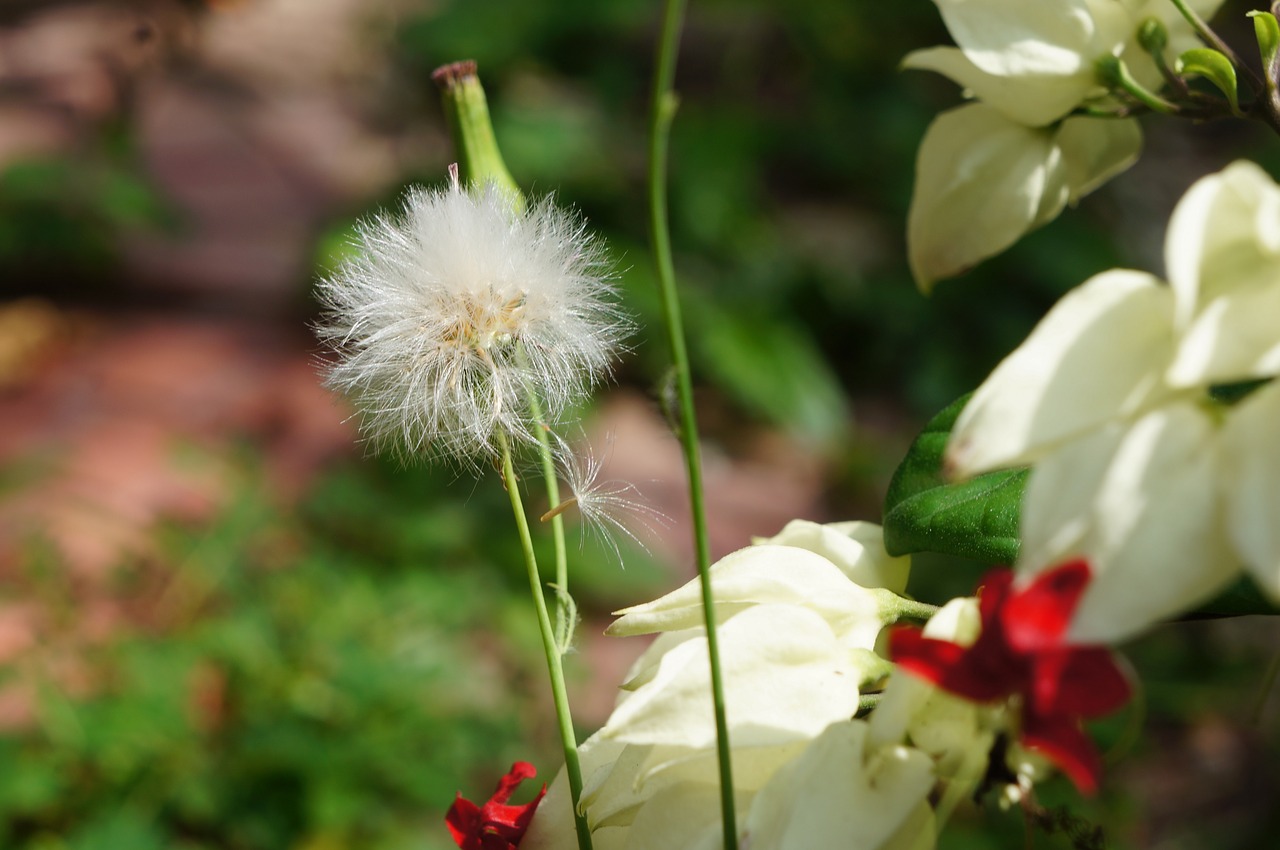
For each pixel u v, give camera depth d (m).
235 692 0.60
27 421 0.89
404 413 0.24
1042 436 0.20
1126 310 0.20
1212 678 0.68
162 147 1.33
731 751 0.22
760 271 1.01
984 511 0.24
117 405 0.91
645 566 0.74
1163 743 0.67
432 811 0.57
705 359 0.94
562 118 1.05
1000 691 0.20
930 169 0.24
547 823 0.23
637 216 1.01
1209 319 0.20
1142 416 0.20
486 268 0.24
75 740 0.55
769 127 1.12
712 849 0.22
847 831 0.21
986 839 0.55
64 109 1.29
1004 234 0.24
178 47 1.22
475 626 0.68
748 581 0.23
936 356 0.99
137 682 0.58
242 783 0.56
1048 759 0.21
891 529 0.24
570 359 0.24
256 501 0.69
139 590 0.67
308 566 0.66
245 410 0.91
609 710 0.65
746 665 0.22
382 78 1.37
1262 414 0.20
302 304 1.05
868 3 1.19
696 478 0.21
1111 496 0.20
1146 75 0.24
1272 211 0.19
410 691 0.59
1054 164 0.24
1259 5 0.80
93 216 1.11
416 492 0.75
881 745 0.21
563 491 0.51
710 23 1.19
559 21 1.12
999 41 0.23
